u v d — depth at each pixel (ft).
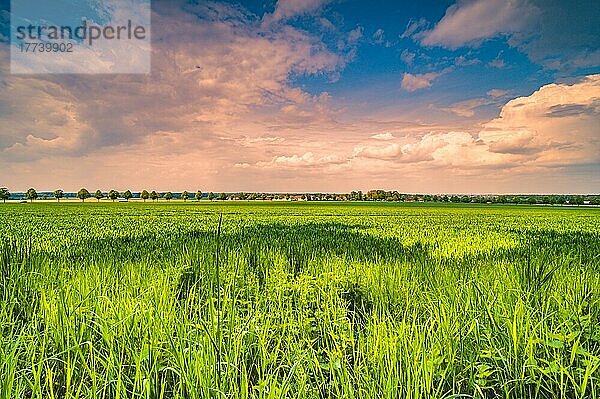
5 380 11.50
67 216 146.82
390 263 32.45
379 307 20.43
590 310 18.19
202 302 19.48
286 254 37.86
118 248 42.86
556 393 13.08
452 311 17.34
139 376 12.12
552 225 108.58
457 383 13.39
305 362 14.16
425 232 76.02
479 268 29.04
